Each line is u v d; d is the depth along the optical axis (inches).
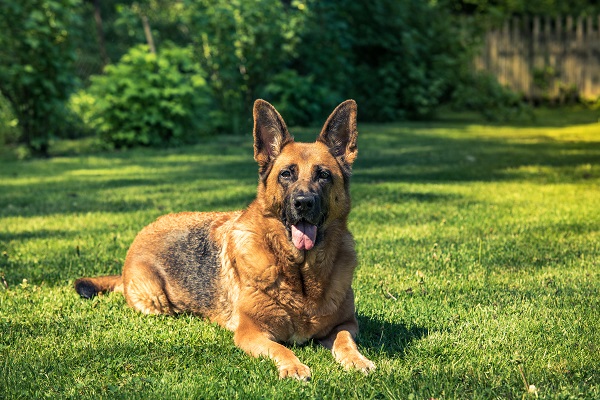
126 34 922.7
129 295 203.6
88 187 449.7
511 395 135.5
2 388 142.3
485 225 310.0
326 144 179.9
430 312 194.9
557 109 973.8
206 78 781.9
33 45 603.8
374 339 176.7
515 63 983.0
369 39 856.9
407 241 281.7
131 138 668.1
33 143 634.8
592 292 211.6
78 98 732.0
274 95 791.7
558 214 332.2
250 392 139.0
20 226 330.3
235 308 180.7
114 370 152.6
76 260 260.7
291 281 166.9
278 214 169.0
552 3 1066.1
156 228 213.0
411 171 486.0
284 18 789.9
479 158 544.1
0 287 226.2
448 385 140.5
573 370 148.9
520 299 205.8
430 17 903.1
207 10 753.0
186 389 140.4
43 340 174.4
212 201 373.7
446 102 939.3
